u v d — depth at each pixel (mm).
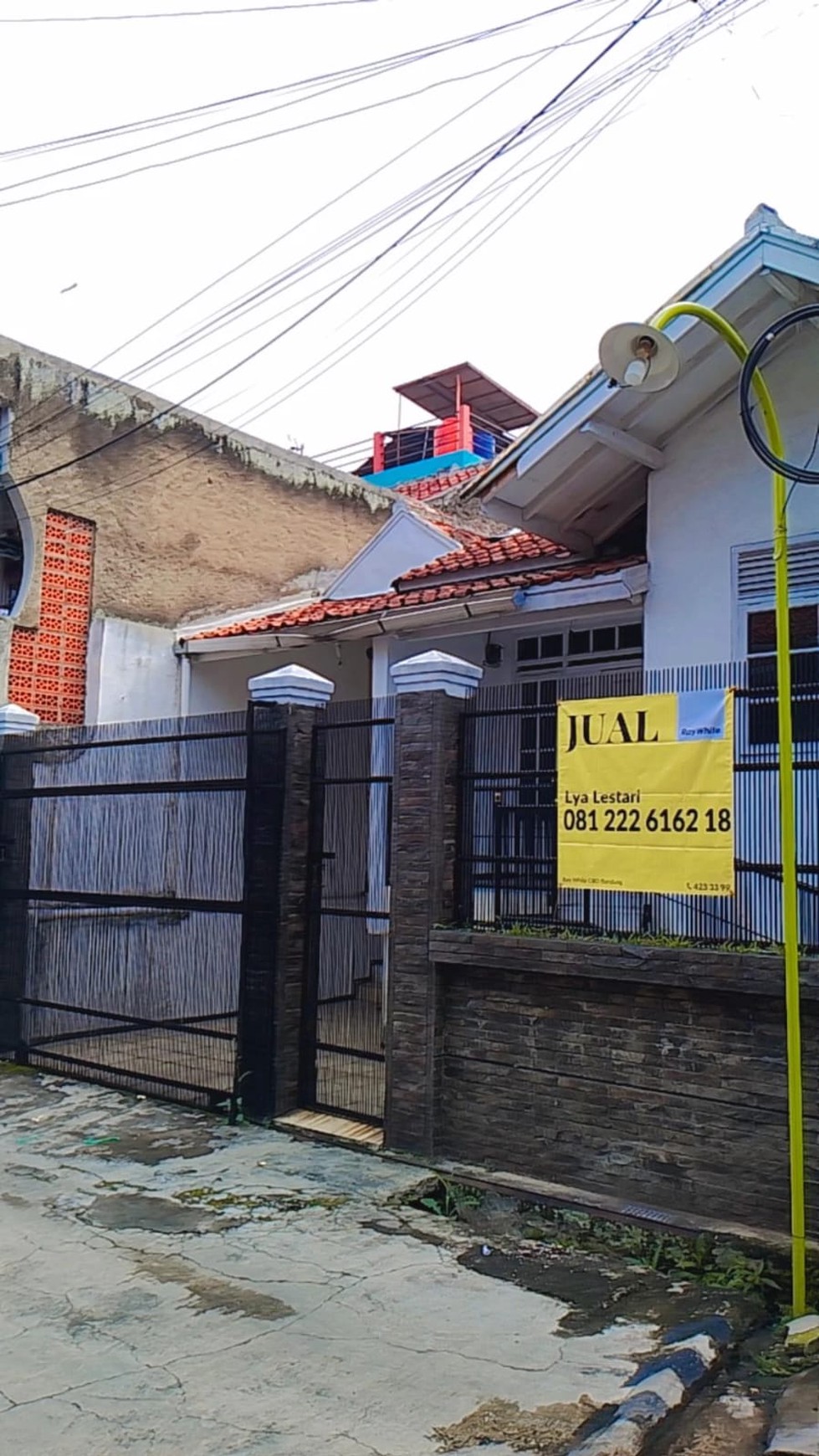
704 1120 5699
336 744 7887
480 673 7246
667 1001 5879
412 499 17156
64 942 9586
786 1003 4957
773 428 5160
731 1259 5176
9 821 10164
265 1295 4941
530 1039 6422
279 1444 3742
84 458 12367
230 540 13969
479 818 6883
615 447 8094
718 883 5758
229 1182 6441
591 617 9289
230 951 8250
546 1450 3689
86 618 12320
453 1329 4598
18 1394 4090
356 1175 6539
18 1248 5516
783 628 5004
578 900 6340
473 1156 6594
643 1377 4148
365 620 10406
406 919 6957
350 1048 7527
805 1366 4352
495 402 25031
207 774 8750
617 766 6176
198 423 13641
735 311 7336
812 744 5586
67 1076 9219
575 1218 5855
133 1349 4441
